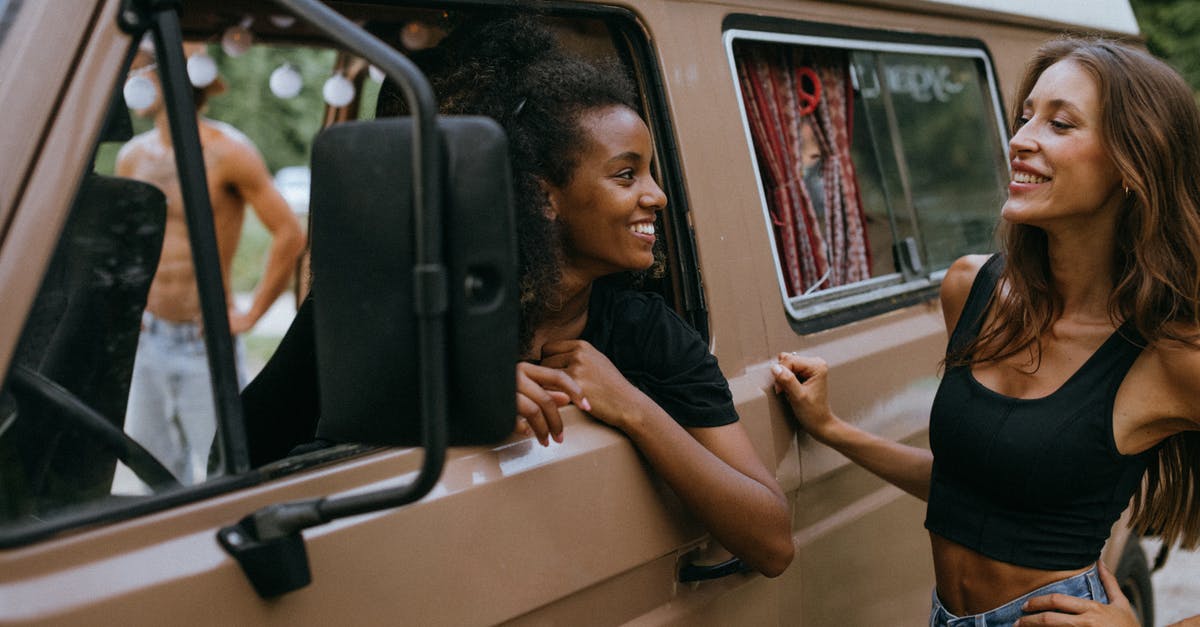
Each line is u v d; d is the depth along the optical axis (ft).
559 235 5.58
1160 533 6.38
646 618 5.80
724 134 6.90
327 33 3.56
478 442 3.68
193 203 4.11
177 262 4.97
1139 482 5.89
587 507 5.31
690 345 5.98
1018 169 5.74
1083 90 5.53
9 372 3.79
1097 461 5.57
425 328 3.50
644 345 5.97
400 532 4.50
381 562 4.43
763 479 5.91
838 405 7.29
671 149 6.48
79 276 4.25
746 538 5.77
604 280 6.55
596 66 5.81
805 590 7.09
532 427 5.06
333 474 4.52
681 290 6.49
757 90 7.70
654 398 5.90
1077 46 5.87
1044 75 5.79
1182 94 5.45
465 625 4.69
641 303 6.08
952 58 9.94
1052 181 5.59
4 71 4.02
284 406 6.32
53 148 4.01
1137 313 5.43
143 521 3.97
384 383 3.70
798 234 7.93
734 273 6.77
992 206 10.34
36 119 4.00
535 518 5.04
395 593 4.46
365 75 9.61
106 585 3.73
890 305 8.54
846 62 8.67
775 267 7.14
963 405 6.00
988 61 10.31
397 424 3.76
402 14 6.70
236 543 4.00
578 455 5.32
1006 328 6.00
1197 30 28.50
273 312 16.02
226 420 4.25
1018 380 5.93
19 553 3.66
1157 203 5.37
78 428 4.14
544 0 5.97
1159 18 28.94
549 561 5.07
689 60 6.78
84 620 3.62
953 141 9.89
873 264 8.80
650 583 5.80
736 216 6.88
